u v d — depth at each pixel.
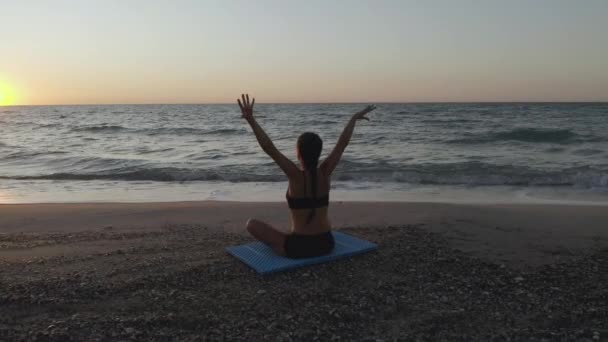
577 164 15.05
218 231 6.52
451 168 14.18
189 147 23.28
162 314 3.77
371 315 3.79
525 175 12.69
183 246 5.66
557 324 3.65
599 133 26.27
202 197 10.54
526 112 68.19
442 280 4.49
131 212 8.09
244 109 4.26
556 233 6.20
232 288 4.29
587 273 4.68
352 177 12.99
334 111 85.62
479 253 5.31
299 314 3.79
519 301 4.05
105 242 5.93
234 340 3.40
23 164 16.67
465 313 3.83
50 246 5.76
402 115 59.72
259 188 11.72
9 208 8.59
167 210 8.23
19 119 64.25
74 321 3.64
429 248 5.42
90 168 15.45
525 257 5.19
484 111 73.75
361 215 7.58
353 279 4.48
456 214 7.44
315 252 4.82
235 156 19.00
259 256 4.93
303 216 4.75
